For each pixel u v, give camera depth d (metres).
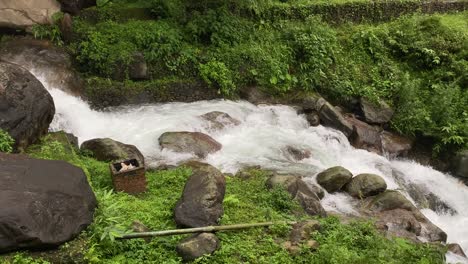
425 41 15.20
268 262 6.20
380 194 9.27
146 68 12.20
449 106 13.27
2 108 7.67
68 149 8.39
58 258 5.49
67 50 11.91
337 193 9.31
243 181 8.70
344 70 14.25
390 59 15.20
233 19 13.90
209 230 6.49
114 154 8.67
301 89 13.59
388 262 6.39
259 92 13.16
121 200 7.15
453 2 18.61
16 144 7.73
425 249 7.04
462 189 11.70
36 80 8.64
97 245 5.83
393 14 17.36
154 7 13.62
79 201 6.09
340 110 13.33
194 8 13.96
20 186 5.76
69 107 10.71
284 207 7.79
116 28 12.61
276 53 13.84
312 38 14.20
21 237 5.28
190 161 9.23
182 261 5.98
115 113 11.44
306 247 6.56
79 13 12.80
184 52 12.65
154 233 6.19
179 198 7.33
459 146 12.45
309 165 10.18
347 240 7.02
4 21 11.68
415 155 12.75
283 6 15.59
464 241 9.66
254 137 11.17
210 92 12.84
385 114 13.14
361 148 12.05
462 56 14.98
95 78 11.74
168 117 11.24
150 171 8.79
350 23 16.27
